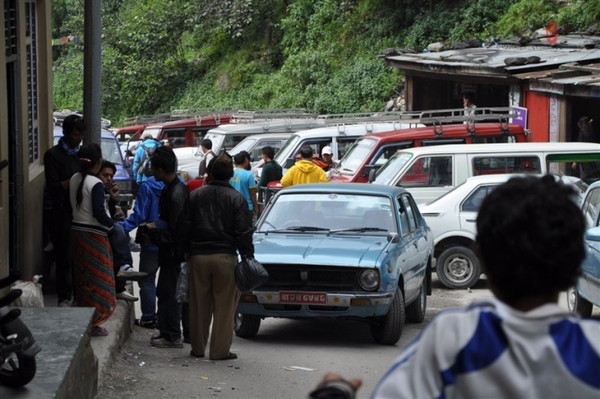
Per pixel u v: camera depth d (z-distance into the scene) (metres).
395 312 10.21
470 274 14.66
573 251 2.32
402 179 16.64
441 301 13.75
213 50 46.53
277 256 10.04
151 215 9.64
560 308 2.32
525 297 2.34
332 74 37.44
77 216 8.48
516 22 30.47
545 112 22.28
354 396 2.37
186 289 9.07
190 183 14.66
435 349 2.27
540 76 21.98
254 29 45.00
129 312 9.87
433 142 18.67
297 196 11.56
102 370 7.74
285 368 8.95
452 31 32.75
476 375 2.23
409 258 10.94
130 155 24.53
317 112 32.81
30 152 11.41
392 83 34.31
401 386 2.28
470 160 16.62
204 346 9.18
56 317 6.83
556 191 2.38
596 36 26.42
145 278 9.57
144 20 47.91
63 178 9.40
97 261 8.50
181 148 28.88
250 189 15.45
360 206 11.31
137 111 47.75
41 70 12.02
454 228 14.70
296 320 12.14
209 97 43.69
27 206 10.30
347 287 9.89
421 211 14.88
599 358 2.22
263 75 41.78
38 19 11.91
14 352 4.95
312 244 10.50
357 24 38.25
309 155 16.20
